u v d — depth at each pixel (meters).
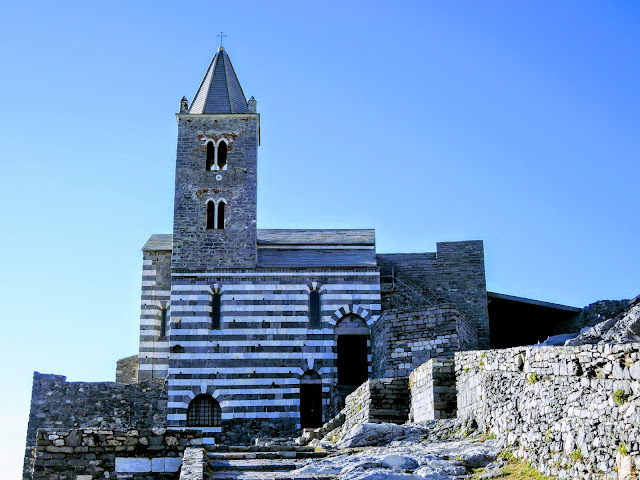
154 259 61.94
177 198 60.75
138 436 28.64
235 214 60.62
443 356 50.75
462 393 34.00
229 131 62.28
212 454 29.39
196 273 59.25
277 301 58.91
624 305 55.69
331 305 59.06
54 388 56.56
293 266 59.53
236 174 61.50
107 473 28.23
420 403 37.28
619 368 20.81
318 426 57.12
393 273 61.69
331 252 61.62
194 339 57.94
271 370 57.59
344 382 58.75
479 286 61.62
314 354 58.06
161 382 57.41
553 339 45.38
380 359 54.16
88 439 28.50
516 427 26.44
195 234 60.06
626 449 20.16
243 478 25.11
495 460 26.41
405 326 52.19
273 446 31.77
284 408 56.91
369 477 24.22
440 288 61.69
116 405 56.59
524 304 61.28
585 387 22.31
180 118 62.31
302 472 26.00
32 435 55.81
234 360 57.69
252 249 59.91
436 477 24.75
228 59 65.94
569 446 22.83
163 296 61.31
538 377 25.14
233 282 59.19
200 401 57.31
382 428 32.44
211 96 63.25
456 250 62.59
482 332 60.81
